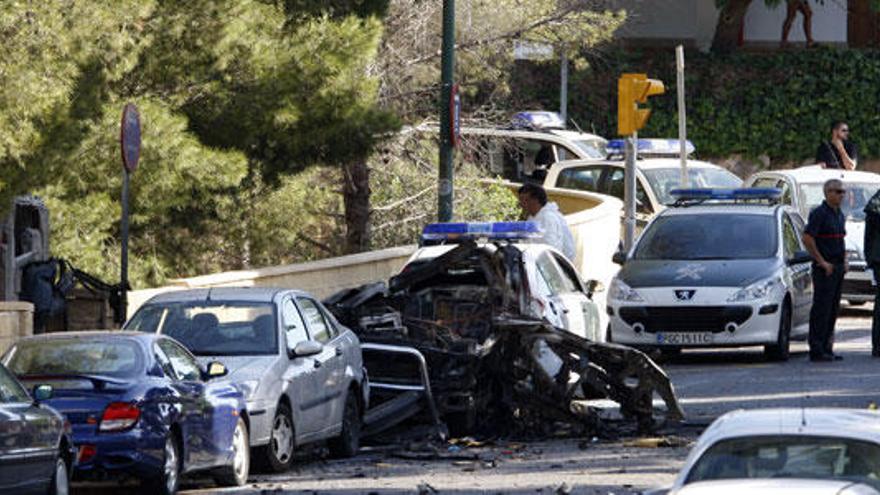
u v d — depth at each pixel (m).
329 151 58.56
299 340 36.44
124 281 40.22
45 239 47.62
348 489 31.67
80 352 31.72
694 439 38.84
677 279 52.88
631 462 35.31
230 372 34.31
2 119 43.84
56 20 45.22
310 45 57.03
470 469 34.84
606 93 103.56
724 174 78.44
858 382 46.28
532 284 42.34
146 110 52.06
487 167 82.00
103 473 30.12
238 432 33.22
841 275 52.12
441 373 40.53
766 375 48.88
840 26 112.38
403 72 73.06
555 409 40.78
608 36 78.81
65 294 45.00
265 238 61.50
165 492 30.72
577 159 81.81
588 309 46.59
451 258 42.00
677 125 104.81
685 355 56.59
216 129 57.38
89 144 50.78
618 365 40.59
